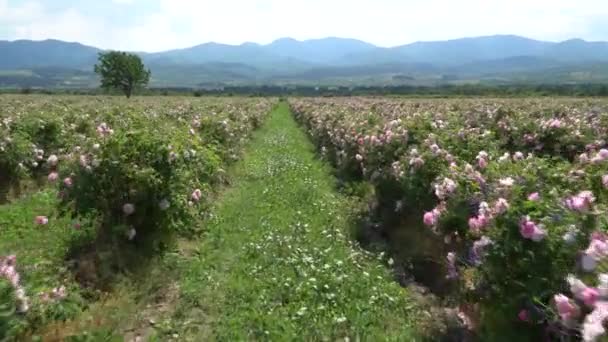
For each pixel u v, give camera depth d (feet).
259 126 82.89
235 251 21.72
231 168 39.19
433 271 19.13
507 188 13.55
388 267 20.17
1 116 46.19
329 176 39.34
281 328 15.08
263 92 366.63
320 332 14.75
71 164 19.26
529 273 11.54
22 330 12.26
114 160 18.40
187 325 15.20
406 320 15.60
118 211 18.95
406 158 22.13
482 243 12.73
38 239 20.74
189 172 21.74
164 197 19.19
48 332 13.29
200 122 40.27
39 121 35.88
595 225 11.13
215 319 15.72
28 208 26.27
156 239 19.47
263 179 37.70
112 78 240.53
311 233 24.13
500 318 12.71
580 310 9.29
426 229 19.47
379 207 26.37
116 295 16.17
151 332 14.80
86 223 20.31
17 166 29.55
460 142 23.31
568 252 11.03
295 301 16.79
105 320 14.56
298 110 105.60
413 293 17.76
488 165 16.69
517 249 11.68
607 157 15.60
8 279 11.54
